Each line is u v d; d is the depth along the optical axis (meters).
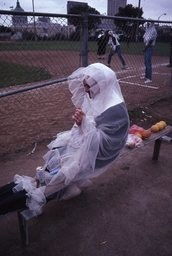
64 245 2.55
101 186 3.39
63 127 5.04
